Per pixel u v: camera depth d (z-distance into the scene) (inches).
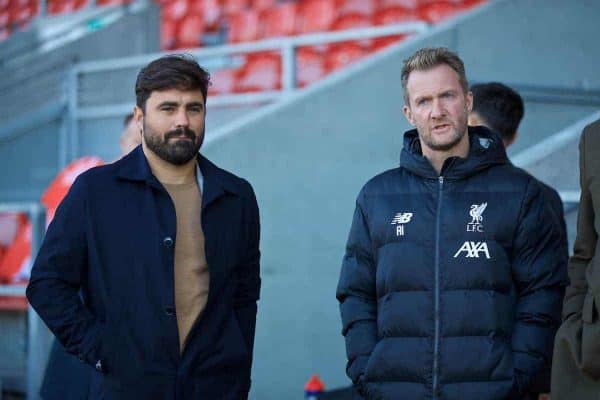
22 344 303.6
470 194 147.6
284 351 267.4
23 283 312.2
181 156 147.1
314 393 228.2
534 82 288.7
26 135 398.9
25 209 308.2
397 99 271.3
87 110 391.9
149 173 148.8
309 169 270.4
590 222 140.6
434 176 148.8
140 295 144.6
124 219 146.9
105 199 147.9
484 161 148.4
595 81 286.7
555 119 275.1
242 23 494.6
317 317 265.9
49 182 394.6
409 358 144.2
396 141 270.1
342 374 262.8
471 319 142.9
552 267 147.3
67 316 146.6
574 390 137.7
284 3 507.2
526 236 146.5
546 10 288.4
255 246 157.2
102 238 146.8
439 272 144.8
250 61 398.3
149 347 143.5
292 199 270.1
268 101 356.2
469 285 144.3
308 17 477.4
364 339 150.4
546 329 144.9
